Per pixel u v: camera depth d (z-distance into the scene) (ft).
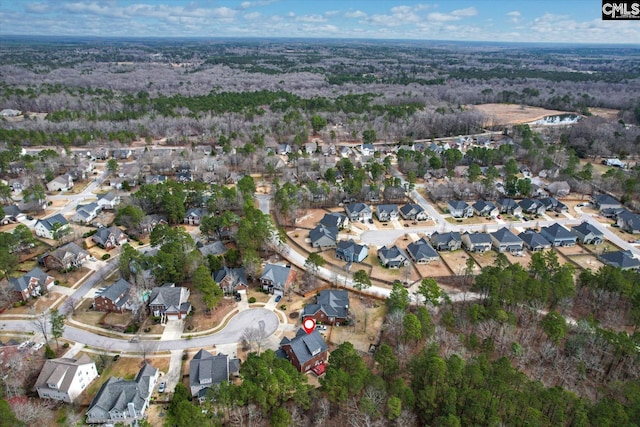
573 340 256.32
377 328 283.79
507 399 198.49
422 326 257.14
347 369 221.05
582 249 390.63
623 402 213.87
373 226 428.56
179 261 318.86
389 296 309.01
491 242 388.16
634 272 317.83
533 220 447.83
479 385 207.00
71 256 337.93
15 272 329.52
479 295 314.35
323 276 340.39
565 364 247.91
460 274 346.74
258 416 205.16
